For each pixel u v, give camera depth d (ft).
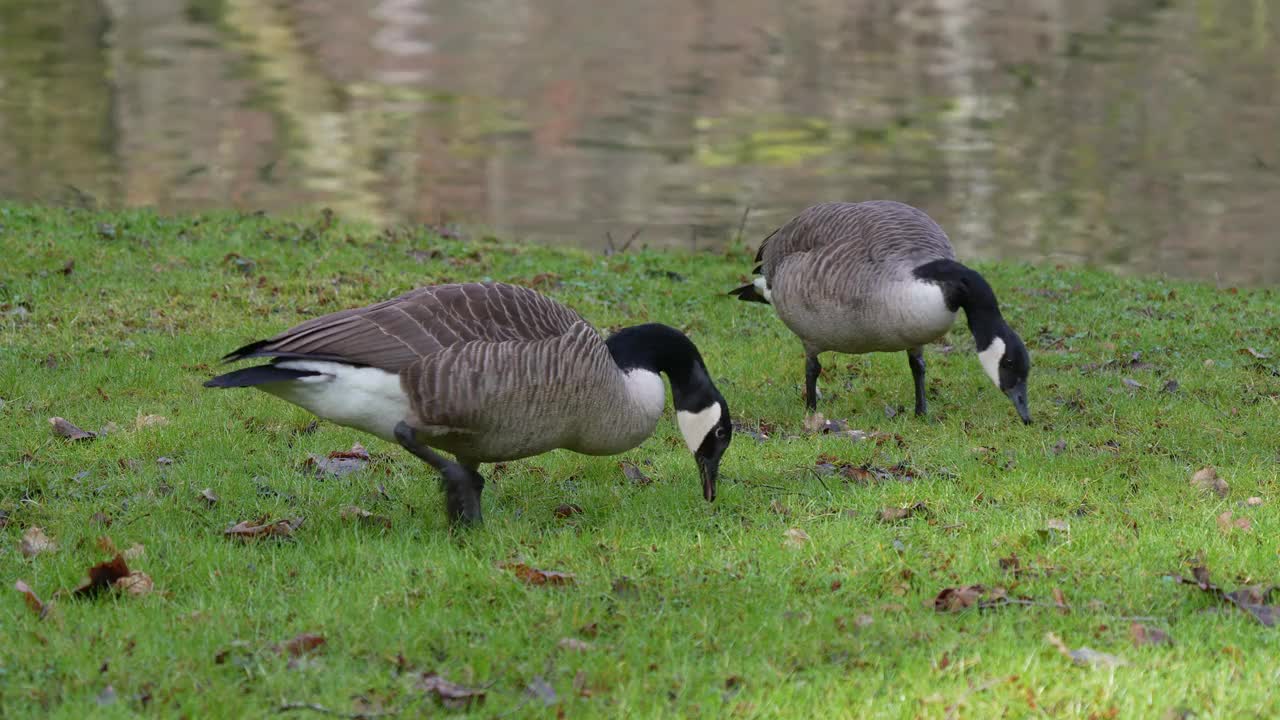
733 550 31.27
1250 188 106.42
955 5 199.21
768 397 48.55
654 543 31.63
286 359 30.12
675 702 23.35
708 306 62.03
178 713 22.59
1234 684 24.08
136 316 53.16
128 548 31.24
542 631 26.37
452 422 30.66
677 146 120.16
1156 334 58.49
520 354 30.53
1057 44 171.22
